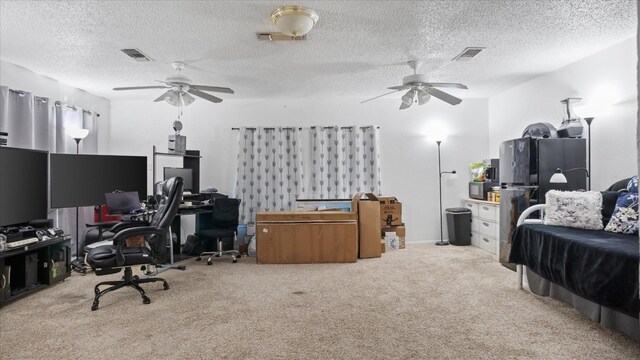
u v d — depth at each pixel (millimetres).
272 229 4348
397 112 5730
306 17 2662
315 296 3090
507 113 5270
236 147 5648
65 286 3445
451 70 4293
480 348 2127
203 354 2074
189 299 3027
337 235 4371
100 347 2166
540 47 3521
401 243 5195
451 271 3895
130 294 3168
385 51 3598
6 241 2975
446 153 5781
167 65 3988
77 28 2992
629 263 2053
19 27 2965
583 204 2994
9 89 3762
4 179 3090
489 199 5059
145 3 2576
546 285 2945
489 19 2891
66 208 4371
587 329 2379
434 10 2725
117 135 5609
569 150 3689
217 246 4738
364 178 5641
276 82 4719
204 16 2789
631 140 3322
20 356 2062
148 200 4656
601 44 3457
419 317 2605
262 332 2367
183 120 5633
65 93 4707
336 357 2033
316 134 5602
